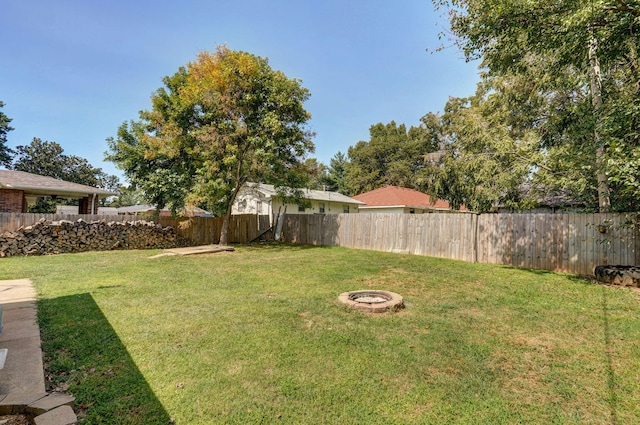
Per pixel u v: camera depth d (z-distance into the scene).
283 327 3.47
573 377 2.54
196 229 12.97
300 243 13.46
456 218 8.99
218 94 10.48
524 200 9.82
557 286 5.56
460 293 5.08
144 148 11.75
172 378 2.42
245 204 20.31
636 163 4.74
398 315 3.95
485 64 9.13
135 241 10.98
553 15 5.04
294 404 2.13
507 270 7.11
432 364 2.70
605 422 2.00
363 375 2.50
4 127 24.58
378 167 33.62
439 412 2.07
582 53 5.78
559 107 9.21
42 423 1.80
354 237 11.79
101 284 5.37
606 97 6.84
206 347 2.96
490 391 2.32
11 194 11.93
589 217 6.76
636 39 5.24
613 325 3.66
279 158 11.42
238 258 8.79
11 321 3.54
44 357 2.71
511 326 3.62
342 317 3.83
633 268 5.77
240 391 2.26
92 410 2.02
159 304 4.27
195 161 11.89
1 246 8.52
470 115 11.12
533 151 8.47
